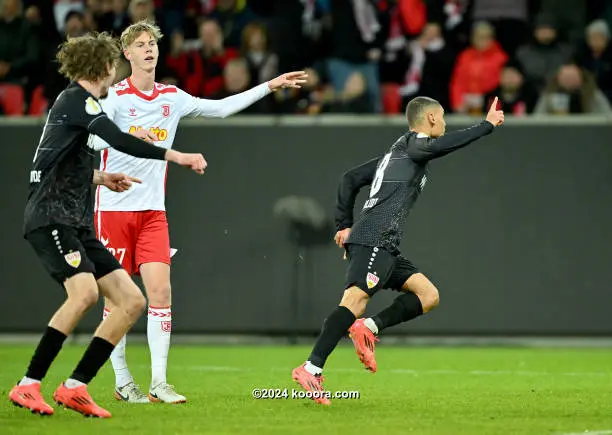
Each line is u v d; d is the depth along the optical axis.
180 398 25.48
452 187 43.44
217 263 43.75
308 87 47.59
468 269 43.44
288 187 43.72
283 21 50.19
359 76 47.12
